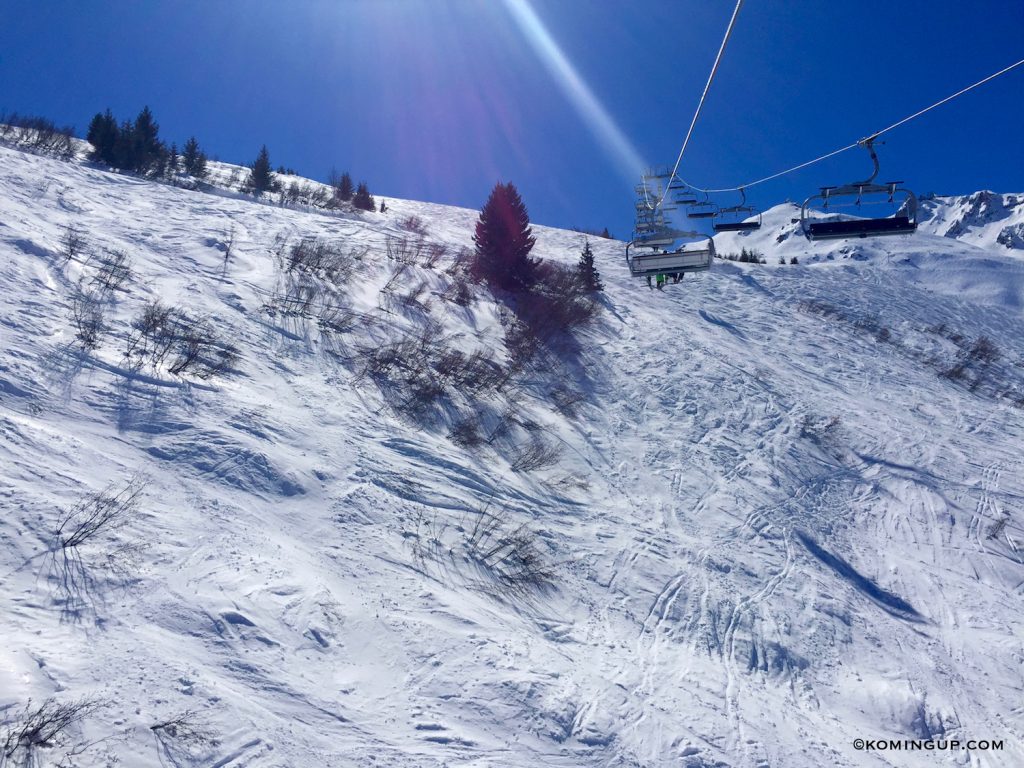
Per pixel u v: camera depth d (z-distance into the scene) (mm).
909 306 39031
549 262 31234
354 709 6449
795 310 33875
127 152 26859
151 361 11469
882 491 17016
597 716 7516
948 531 15492
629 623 10164
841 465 18125
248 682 6215
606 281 32906
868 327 33188
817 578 12719
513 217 24875
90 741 4914
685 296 33000
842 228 10117
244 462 9812
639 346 22875
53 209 16688
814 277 42031
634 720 7680
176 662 6047
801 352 27781
